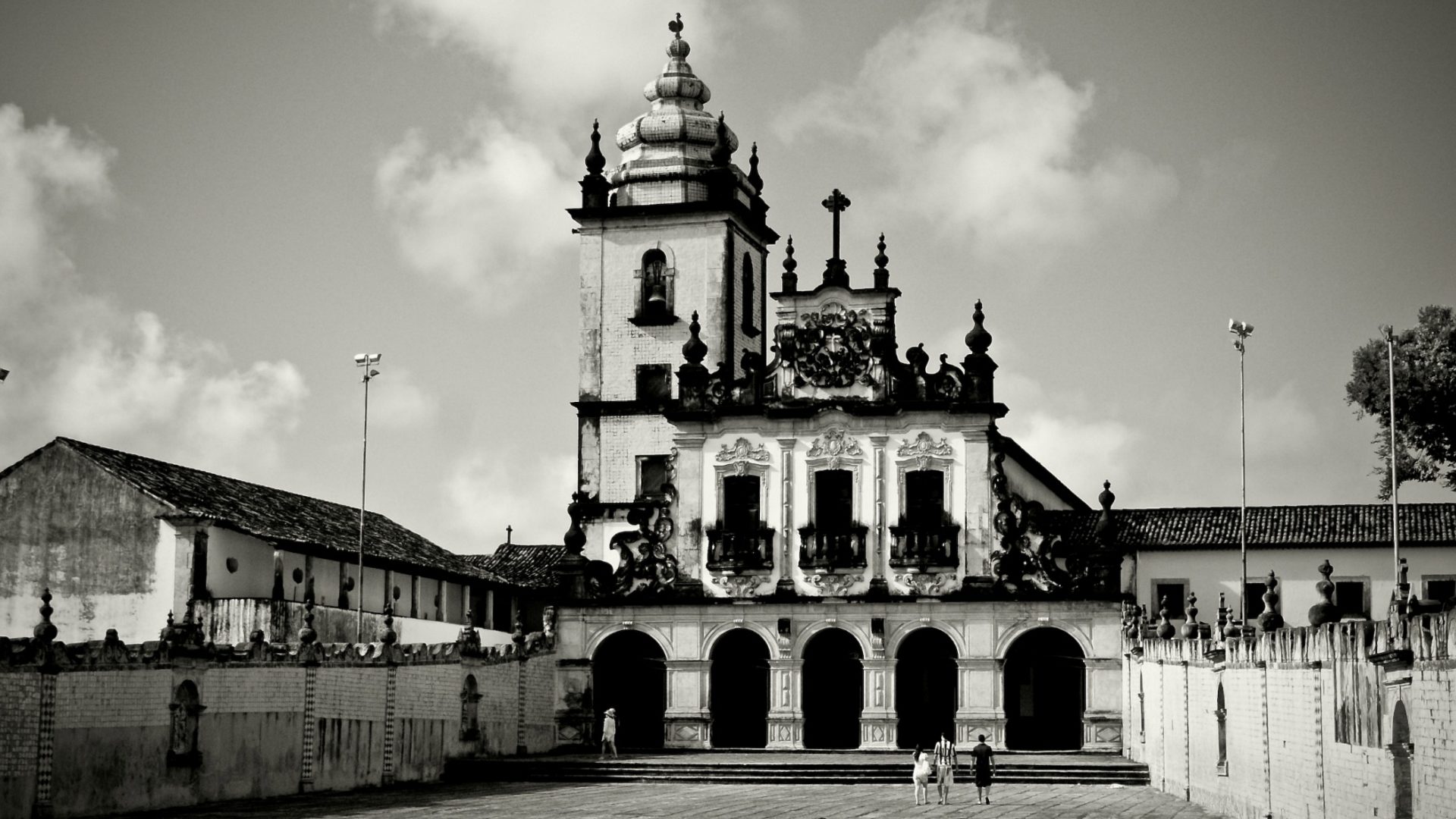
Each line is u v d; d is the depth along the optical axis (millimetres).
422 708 60875
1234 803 46125
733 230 78625
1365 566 70312
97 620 61969
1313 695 37781
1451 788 28141
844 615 69250
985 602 68125
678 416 71500
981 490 69125
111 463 63375
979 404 69312
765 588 70312
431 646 61562
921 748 68312
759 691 70438
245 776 50969
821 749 69562
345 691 56188
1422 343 82375
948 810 50562
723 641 70500
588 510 77062
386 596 73500
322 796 53688
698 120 80562
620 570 71188
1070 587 67875
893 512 69750
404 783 59500
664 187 79312
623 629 70750
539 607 85125
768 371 71500
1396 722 31438
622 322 78438
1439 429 82125
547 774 62000
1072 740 69062
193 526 61688
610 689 71375
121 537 62188
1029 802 53219
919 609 68688
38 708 42250
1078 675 69188
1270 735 41781
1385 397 81625
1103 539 67812
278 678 52688
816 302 71375
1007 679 69438
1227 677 46719
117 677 45219
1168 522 73375
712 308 77562
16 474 63094
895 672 68688
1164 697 56875
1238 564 71312
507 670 67188
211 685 49281
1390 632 31609
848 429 70438
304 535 68250
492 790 57312
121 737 45375
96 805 44281
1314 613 39031
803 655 69438
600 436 77812
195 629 48875
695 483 71312
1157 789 58250
